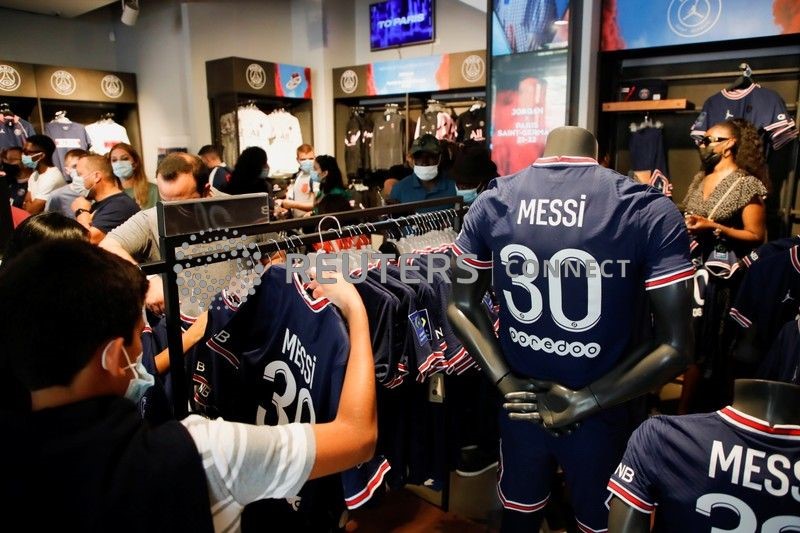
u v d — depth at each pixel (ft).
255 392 4.64
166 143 21.53
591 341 4.45
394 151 19.51
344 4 22.11
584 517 5.02
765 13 10.96
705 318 9.32
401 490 7.45
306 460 2.68
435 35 20.38
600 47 12.84
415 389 5.60
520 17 13.08
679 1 11.76
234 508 2.54
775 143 11.57
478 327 5.00
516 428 5.10
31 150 14.99
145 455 2.24
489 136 13.97
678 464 3.27
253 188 12.51
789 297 7.52
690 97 13.29
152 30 22.24
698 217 9.02
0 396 2.49
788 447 2.98
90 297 2.24
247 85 19.38
